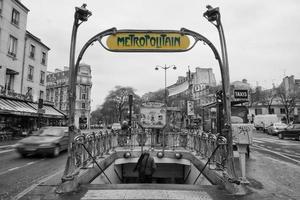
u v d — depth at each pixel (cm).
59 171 791
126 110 7338
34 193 506
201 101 7419
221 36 581
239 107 1277
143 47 603
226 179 541
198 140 1019
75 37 573
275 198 493
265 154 1244
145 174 877
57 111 3291
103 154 970
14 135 2320
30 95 2753
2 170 816
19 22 2711
